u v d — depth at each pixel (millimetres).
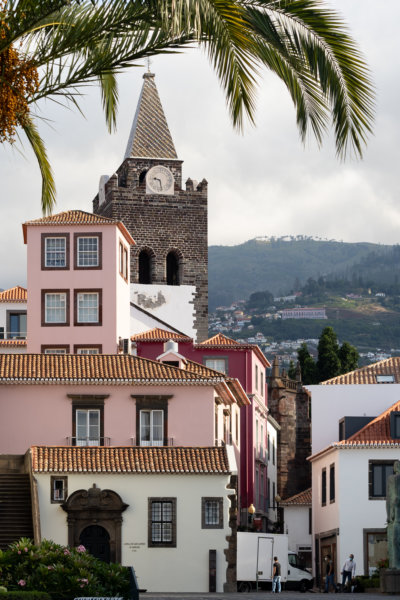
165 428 74062
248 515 101938
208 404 74500
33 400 73812
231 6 22891
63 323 91938
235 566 65250
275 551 74062
